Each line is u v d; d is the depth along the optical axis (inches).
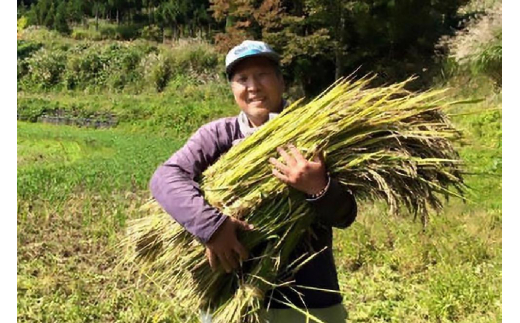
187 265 100.3
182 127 923.4
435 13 951.6
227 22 1083.9
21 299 220.4
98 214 361.4
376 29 909.2
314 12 906.1
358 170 96.7
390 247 281.7
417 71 866.1
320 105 99.9
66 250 286.5
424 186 100.3
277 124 100.2
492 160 455.8
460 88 708.7
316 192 93.0
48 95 1157.7
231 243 93.9
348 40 949.2
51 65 1212.5
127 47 1240.8
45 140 833.5
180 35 1344.7
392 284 236.2
